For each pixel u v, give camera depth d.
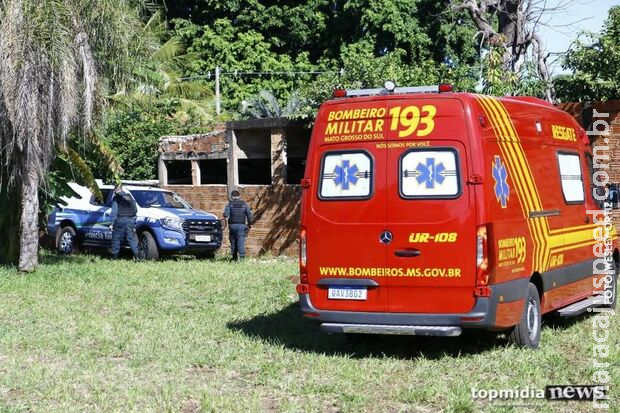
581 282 12.37
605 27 20.92
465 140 9.74
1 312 13.53
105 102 18.02
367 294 10.05
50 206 20.78
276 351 10.59
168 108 29.64
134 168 27.42
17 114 16.48
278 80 38.06
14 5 16.33
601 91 20.52
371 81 21.66
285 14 39.00
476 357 10.05
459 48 38.91
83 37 17.00
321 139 10.36
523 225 10.43
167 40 36.25
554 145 11.77
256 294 15.27
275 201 22.69
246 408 8.08
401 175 9.94
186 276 17.78
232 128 23.44
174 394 8.66
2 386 9.04
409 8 38.19
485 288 9.59
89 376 9.41
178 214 22.36
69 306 14.05
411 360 10.03
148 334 11.68
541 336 11.37
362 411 8.00
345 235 10.13
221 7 39.22
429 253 9.78
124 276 17.78
